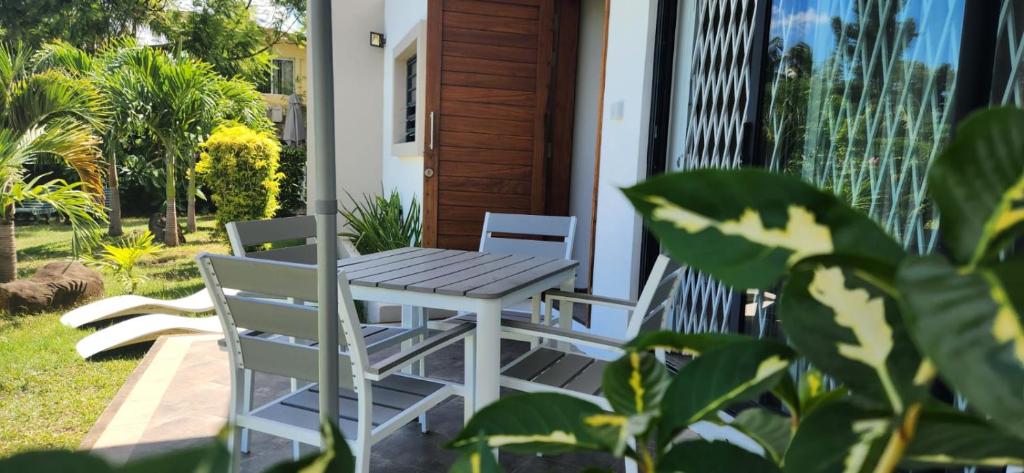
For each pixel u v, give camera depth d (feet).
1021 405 0.92
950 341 0.98
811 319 1.43
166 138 29.58
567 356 7.89
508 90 14.88
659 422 1.59
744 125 8.68
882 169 6.61
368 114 23.08
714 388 1.57
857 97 6.92
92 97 20.68
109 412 9.36
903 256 1.21
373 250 18.28
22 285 16.37
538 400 1.75
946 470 4.87
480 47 14.62
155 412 9.37
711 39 9.63
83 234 19.90
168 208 30.53
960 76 5.48
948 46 5.84
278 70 57.26
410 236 17.97
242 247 8.18
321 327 4.46
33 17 44.98
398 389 6.79
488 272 7.66
